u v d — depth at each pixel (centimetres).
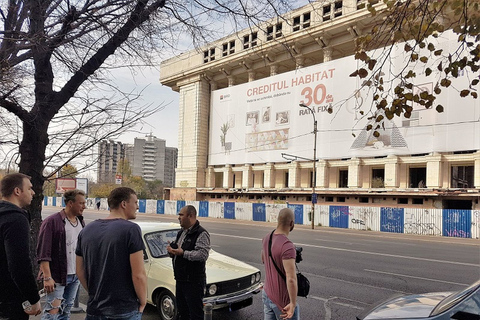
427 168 3092
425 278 939
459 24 457
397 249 1579
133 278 285
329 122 3769
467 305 274
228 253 1298
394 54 2908
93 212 4384
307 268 1059
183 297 456
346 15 3512
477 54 434
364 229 2870
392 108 471
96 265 288
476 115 2870
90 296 291
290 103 4169
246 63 4694
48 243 427
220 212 4019
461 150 2931
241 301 582
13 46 388
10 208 283
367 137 3456
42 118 464
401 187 3303
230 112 4888
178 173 5453
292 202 3956
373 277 943
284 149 4197
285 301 362
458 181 3188
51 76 484
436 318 280
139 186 6456
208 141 5312
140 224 720
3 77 398
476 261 1255
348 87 3641
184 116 5541
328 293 781
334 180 3894
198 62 5291
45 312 427
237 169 4775
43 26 402
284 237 373
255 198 4388
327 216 3112
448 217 2484
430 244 1911
